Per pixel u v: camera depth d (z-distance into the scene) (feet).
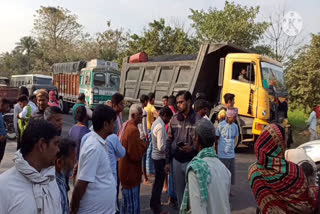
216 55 39.11
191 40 88.12
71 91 79.15
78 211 9.64
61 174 8.66
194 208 8.40
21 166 6.11
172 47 85.15
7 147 34.81
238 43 79.87
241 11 81.30
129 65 50.67
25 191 6.10
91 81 67.26
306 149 18.35
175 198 18.52
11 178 6.09
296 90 62.64
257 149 8.69
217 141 19.71
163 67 43.68
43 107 17.20
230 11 80.74
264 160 8.51
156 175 17.17
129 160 13.88
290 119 64.13
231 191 21.98
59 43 161.27
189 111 15.44
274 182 8.36
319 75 59.77
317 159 17.48
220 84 36.78
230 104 19.72
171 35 85.30
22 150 6.41
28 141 6.35
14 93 50.93
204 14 86.94
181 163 15.07
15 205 5.94
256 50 80.94
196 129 9.37
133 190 14.06
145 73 47.32
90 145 9.74
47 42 162.91
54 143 6.57
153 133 17.39
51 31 164.04
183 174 15.10
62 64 86.33
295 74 62.90
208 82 39.91
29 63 232.32
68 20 165.48
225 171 9.06
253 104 34.68
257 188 8.76
